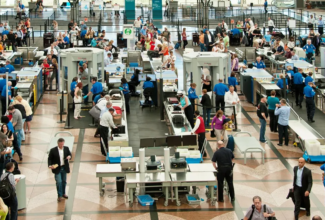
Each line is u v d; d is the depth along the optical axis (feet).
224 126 61.16
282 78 80.28
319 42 124.67
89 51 83.30
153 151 64.28
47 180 55.62
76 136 69.51
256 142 61.93
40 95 88.99
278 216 47.83
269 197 51.65
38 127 73.00
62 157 50.26
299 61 95.71
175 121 68.95
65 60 82.17
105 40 120.06
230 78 83.66
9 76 83.56
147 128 73.26
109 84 88.53
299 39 126.72
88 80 83.35
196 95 77.15
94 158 61.93
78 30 133.28
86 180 55.67
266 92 79.20
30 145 65.87
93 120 74.38
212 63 79.15
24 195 48.98
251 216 40.91
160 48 107.14
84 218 47.34
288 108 65.10
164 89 82.79
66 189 53.36
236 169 58.59
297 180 46.80
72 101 82.28
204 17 155.02
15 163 52.03
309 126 67.21
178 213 48.32
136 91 91.09
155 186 49.80
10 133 56.80
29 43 132.98
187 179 49.16
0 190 43.52
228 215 47.85
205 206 49.67
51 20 163.53
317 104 83.66
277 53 104.88
